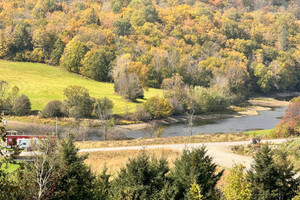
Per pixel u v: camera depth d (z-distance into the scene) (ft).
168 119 357.82
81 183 79.56
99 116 307.58
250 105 467.52
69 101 321.52
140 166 88.89
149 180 88.63
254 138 188.44
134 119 336.29
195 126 331.98
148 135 289.12
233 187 79.87
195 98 399.65
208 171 93.20
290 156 150.00
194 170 90.27
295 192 92.32
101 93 426.51
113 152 177.68
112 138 260.62
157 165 93.61
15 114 318.86
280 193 91.71
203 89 407.85
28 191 69.67
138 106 345.51
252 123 348.79
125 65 481.05
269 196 90.12
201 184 89.30
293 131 213.87
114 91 436.76
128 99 402.72
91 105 323.37
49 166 75.20
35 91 406.41
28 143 173.06
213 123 348.79
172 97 392.68
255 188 92.07
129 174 88.74
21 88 414.00
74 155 79.71
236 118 379.55
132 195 85.66
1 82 342.23
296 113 253.03
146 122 336.90
